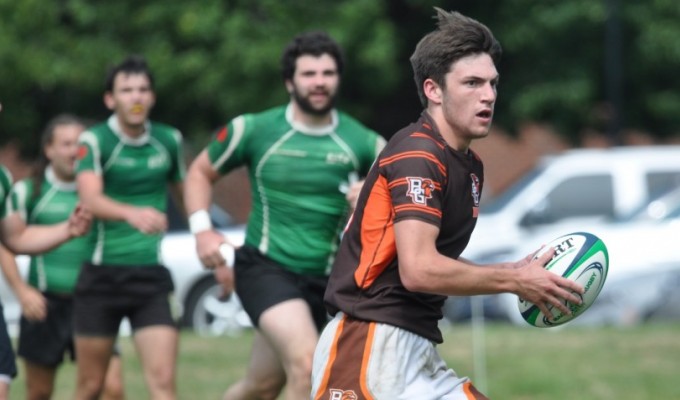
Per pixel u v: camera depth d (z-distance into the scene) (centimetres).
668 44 7988
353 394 1930
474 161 1938
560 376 3775
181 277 5516
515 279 1841
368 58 7069
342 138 2680
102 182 3011
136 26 7106
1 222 2539
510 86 8081
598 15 7719
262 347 2672
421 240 1848
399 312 1931
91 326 3005
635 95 8444
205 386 3722
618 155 6538
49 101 7531
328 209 2664
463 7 7881
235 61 6981
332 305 1973
